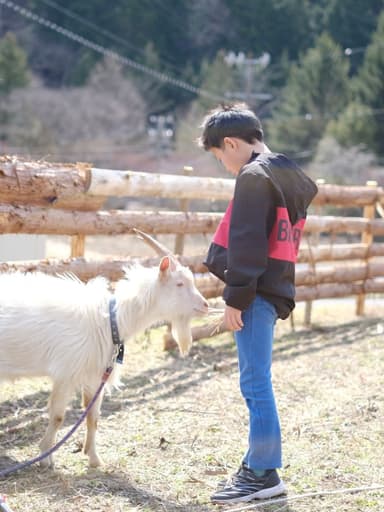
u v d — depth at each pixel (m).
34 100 53.53
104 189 7.95
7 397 7.21
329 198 11.68
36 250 9.86
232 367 8.80
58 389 5.51
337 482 5.45
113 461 5.73
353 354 9.52
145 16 63.78
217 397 7.57
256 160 4.80
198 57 65.38
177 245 9.62
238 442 6.29
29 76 55.22
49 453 5.09
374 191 12.64
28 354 5.43
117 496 5.09
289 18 63.81
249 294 4.61
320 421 6.80
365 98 53.72
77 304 5.50
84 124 54.00
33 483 5.24
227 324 4.79
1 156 7.11
